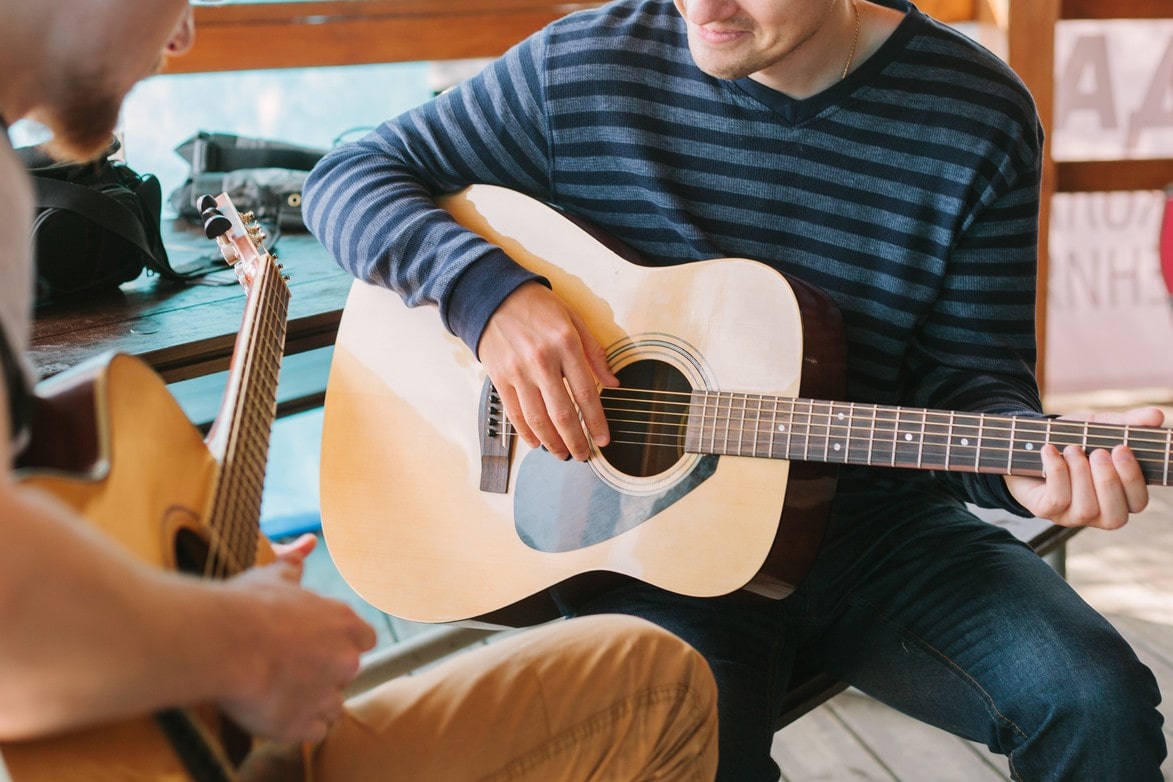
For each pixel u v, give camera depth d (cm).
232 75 254
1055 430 113
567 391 129
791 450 123
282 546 98
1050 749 119
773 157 137
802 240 138
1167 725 185
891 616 132
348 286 168
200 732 71
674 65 140
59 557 57
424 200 143
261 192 201
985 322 136
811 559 126
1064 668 118
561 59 143
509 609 133
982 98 132
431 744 89
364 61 255
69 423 76
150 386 84
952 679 126
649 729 93
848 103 133
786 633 134
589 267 138
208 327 149
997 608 126
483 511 136
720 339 129
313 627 71
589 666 93
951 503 147
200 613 64
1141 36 289
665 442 130
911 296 135
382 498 139
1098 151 296
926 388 141
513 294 130
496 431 136
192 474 85
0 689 59
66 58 79
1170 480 109
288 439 263
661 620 129
